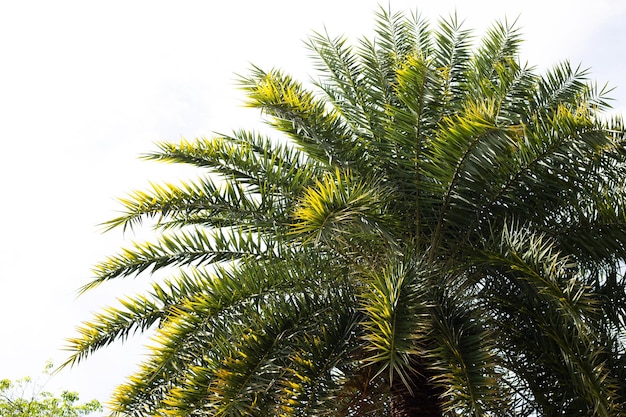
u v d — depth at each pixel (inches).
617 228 384.2
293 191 407.8
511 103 442.3
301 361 338.0
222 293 367.2
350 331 362.9
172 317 387.2
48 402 929.5
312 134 406.0
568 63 463.5
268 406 331.6
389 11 497.4
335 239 387.9
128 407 378.6
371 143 423.8
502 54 475.8
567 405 392.8
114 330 407.2
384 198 391.2
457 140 357.4
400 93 394.6
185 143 420.2
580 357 348.8
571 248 398.6
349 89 463.2
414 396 372.8
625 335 422.0
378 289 320.5
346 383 366.9
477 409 295.7
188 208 405.4
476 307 381.7
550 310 370.9
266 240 416.2
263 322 358.0
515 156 378.3
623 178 396.8
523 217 394.9
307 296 377.1
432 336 343.3
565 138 362.6
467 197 385.4
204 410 328.8
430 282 365.7
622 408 349.4
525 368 396.5
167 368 373.7
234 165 423.2
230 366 331.6
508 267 381.1
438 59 474.6
